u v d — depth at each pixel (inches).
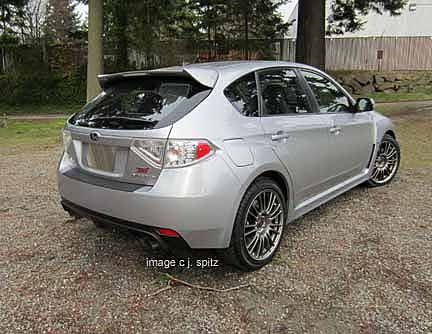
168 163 92.5
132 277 107.8
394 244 123.9
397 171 199.9
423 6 853.8
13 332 85.3
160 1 646.5
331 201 165.6
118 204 98.3
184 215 91.9
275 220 116.0
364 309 91.3
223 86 105.6
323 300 95.3
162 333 84.6
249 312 91.4
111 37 741.9
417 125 356.5
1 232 138.6
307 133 125.1
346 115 151.0
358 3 512.7
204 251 101.5
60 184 117.9
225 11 693.3
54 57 741.9
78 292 100.6
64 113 638.5
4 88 698.8
